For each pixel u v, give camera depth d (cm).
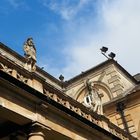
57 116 1714
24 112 1515
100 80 3322
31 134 1507
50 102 1672
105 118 2228
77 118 1848
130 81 3494
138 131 2856
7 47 2528
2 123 1608
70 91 3450
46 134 1634
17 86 1505
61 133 1686
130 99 3014
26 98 1557
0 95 1432
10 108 1451
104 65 3375
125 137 2447
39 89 1684
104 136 2053
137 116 2920
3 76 1453
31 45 1858
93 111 2138
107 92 3231
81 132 1862
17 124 1564
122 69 3441
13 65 1602
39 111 1599
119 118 2995
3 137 1600
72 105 1952
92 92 2416
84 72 3469
